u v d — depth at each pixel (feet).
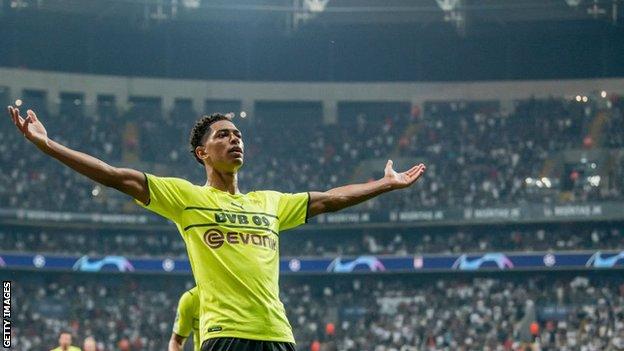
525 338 271.90
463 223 308.81
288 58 361.10
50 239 310.24
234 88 355.36
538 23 337.31
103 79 347.97
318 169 333.21
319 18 333.01
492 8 310.04
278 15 333.01
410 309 290.15
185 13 327.88
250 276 35.65
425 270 300.20
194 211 36.52
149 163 333.01
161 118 346.74
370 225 312.29
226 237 36.19
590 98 343.05
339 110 357.20
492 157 328.08
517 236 304.71
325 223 313.73
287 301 298.76
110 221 308.81
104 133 336.08
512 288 296.51
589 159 322.55
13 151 315.78
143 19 326.65
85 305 293.23
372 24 336.70
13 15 322.75
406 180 39.70
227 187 38.01
